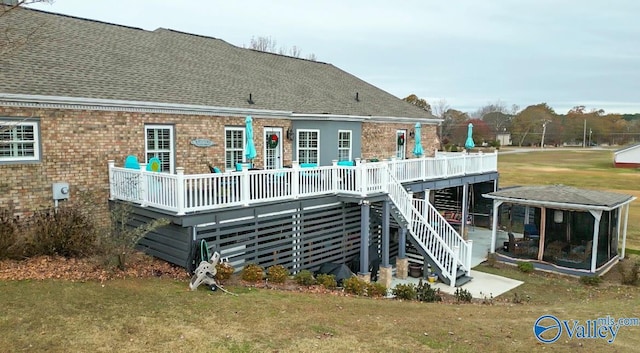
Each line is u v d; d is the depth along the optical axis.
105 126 11.54
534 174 48.84
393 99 25.05
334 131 18.44
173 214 9.63
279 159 16.38
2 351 5.48
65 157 10.84
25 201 10.23
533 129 111.12
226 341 6.23
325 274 10.98
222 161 14.34
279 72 21.06
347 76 26.00
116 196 11.53
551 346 6.64
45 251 9.62
